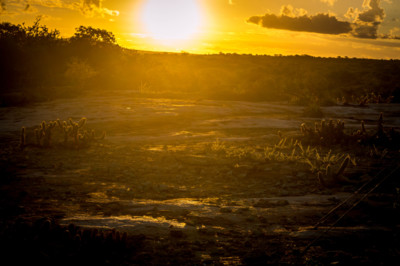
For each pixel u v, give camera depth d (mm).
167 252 4426
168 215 5840
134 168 9398
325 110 23594
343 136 12898
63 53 37625
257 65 69438
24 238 4098
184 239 4844
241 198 7004
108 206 6320
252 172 8938
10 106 21328
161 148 12047
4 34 37094
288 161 9898
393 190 6961
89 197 6879
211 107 22391
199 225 5387
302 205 6352
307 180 8211
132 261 4160
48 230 4328
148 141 13281
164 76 36906
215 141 13211
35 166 9406
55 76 32500
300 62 82188
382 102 32031
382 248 4441
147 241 4727
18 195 6855
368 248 4461
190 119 18438
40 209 6020
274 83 36781
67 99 24359
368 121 19938
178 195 7219
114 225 5195
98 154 11078
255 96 29500
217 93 29797
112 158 10547
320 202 6504
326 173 8250
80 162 10016
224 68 63875
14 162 9781
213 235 5012
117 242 4418
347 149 11852
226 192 7473
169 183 8148
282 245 4648
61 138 13406
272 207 6281
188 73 42000
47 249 4062
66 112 19484
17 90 28094
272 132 15312
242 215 5840
